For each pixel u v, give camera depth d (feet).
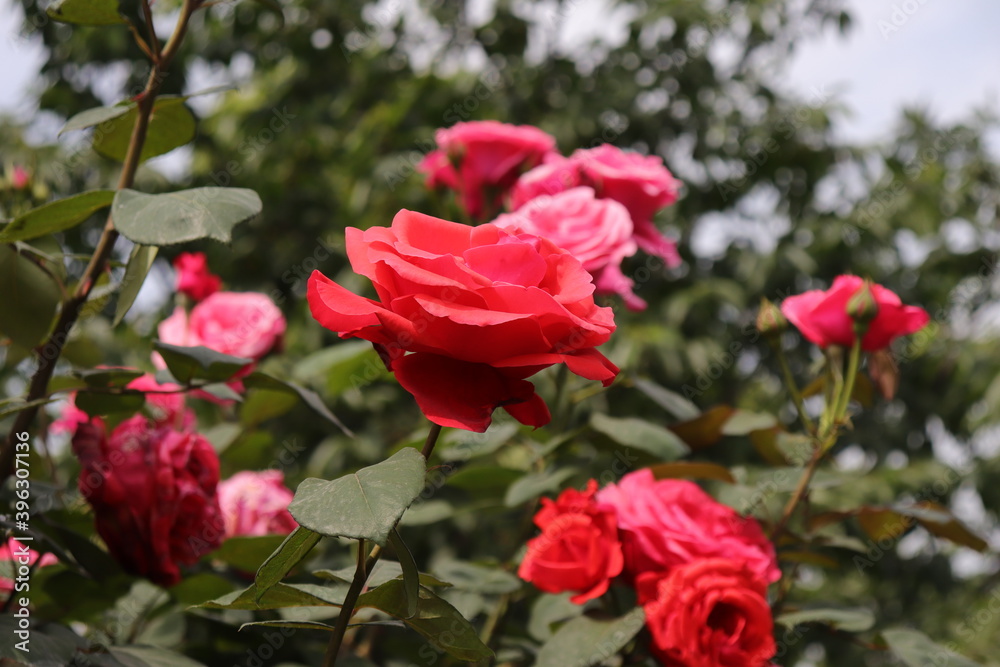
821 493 8.36
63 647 2.32
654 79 10.19
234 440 4.13
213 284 4.76
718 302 9.65
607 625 2.88
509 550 3.96
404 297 1.65
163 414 3.88
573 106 9.77
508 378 1.78
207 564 3.42
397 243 1.72
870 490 8.79
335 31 10.52
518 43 10.31
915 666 2.99
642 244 4.11
